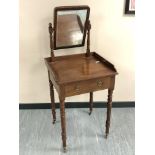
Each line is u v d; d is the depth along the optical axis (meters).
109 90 1.97
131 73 2.49
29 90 2.50
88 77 1.81
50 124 2.39
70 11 1.95
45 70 2.41
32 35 2.25
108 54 2.39
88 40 2.16
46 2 2.13
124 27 2.28
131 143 2.17
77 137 2.23
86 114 2.54
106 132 2.19
